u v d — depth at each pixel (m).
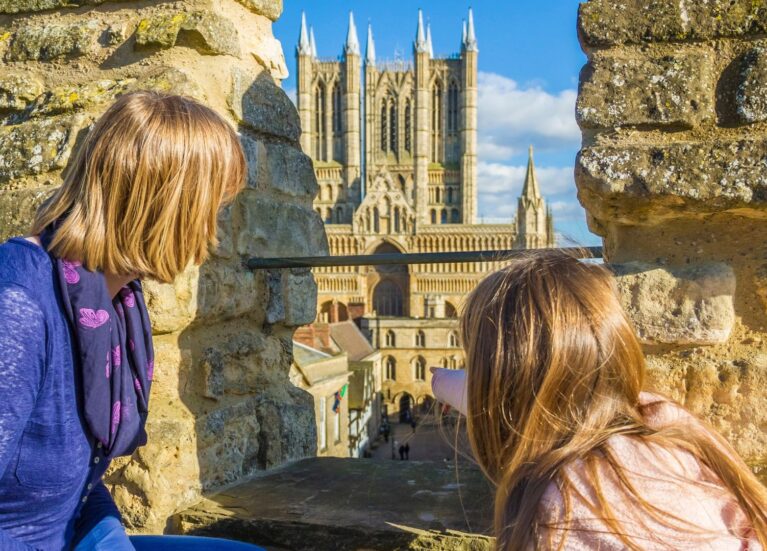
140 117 1.65
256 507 2.95
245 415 3.48
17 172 3.07
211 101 3.35
